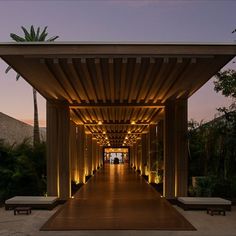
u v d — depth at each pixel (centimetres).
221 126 1269
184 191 1313
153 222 905
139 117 1878
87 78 1016
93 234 795
